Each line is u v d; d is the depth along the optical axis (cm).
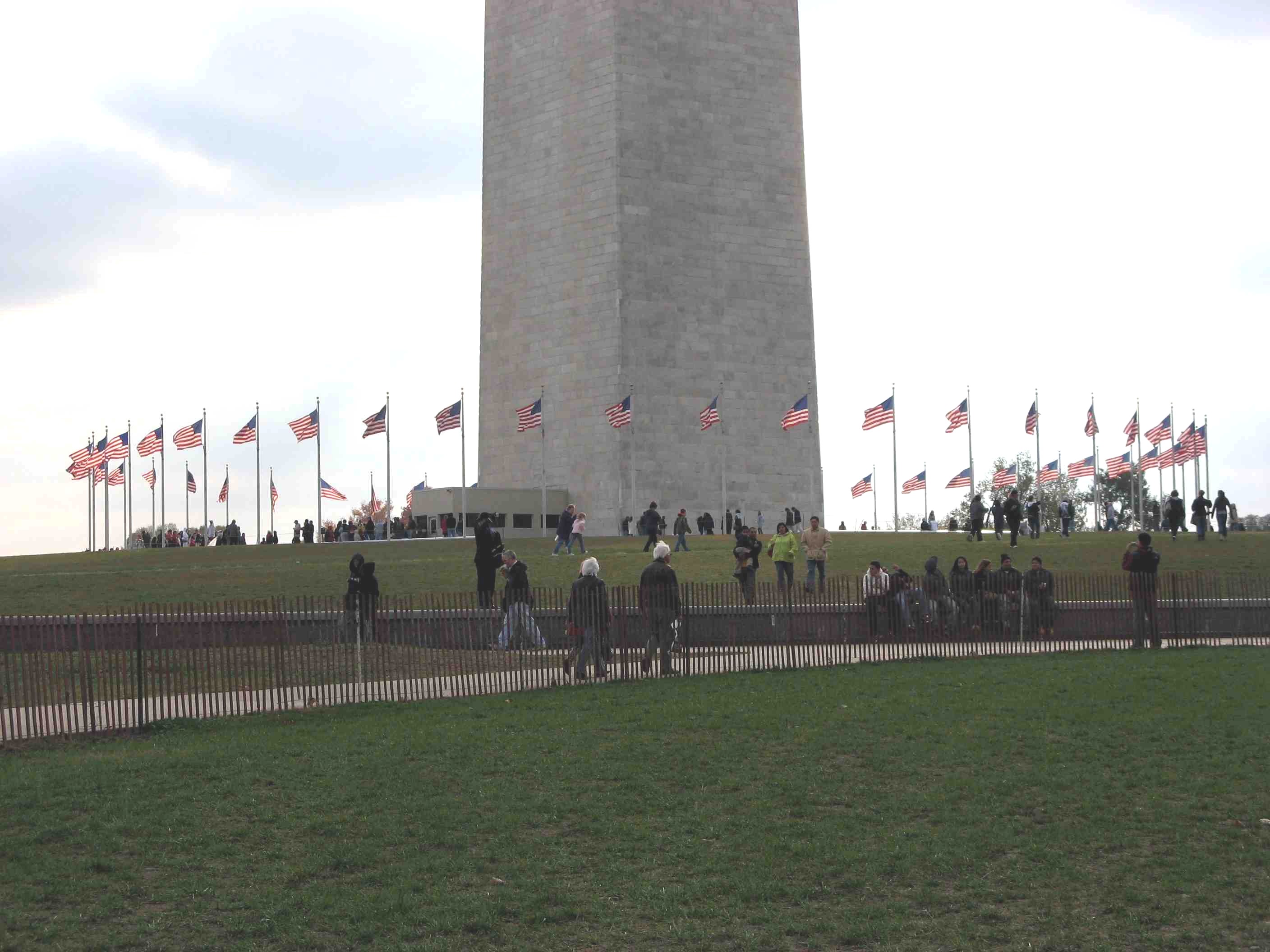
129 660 2722
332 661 3105
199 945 1526
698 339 9275
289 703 2941
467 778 2205
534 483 9394
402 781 2178
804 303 9556
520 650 3209
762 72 9550
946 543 6359
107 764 2272
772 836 1908
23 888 1670
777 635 3703
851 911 1639
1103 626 4119
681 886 1716
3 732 2525
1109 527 8869
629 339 9112
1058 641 4016
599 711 2783
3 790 2091
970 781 2181
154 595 5078
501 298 9631
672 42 9344
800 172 9600
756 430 9375
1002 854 1844
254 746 2430
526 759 2334
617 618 3359
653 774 2233
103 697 2672
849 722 2638
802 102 9644
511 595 3262
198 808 2009
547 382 9369
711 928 1588
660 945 1544
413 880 1723
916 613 3769
